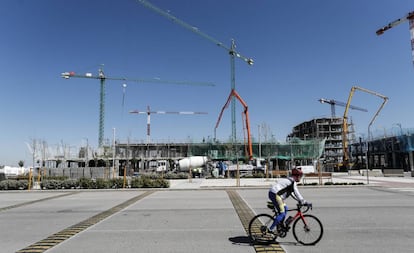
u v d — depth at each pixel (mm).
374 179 33375
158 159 74750
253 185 24953
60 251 6707
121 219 10555
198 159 49750
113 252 6543
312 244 6926
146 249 6727
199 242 7266
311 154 70812
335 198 15852
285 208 7055
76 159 70062
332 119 125375
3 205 15125
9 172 56375
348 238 7430
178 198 17078
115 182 24750
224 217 10617
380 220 9664
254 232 7355
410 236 7590
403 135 57312
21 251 6770
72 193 21484
